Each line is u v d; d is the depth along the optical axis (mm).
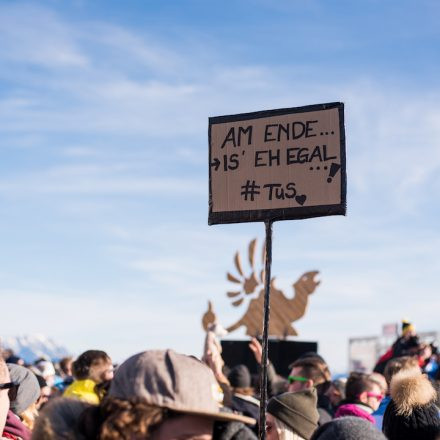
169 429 2727
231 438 3109
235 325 14195
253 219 5082
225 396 6676
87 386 6191
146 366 2756
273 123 5105
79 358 6371
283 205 5023
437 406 4891
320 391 7758
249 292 14289
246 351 13531
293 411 5188
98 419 2805
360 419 3285
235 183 5160
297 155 5027
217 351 6727
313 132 5004
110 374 6266
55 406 2885
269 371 8656
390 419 4703
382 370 10305
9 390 5215
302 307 13781
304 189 4988
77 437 2805
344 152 4922
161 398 2709
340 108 4957
